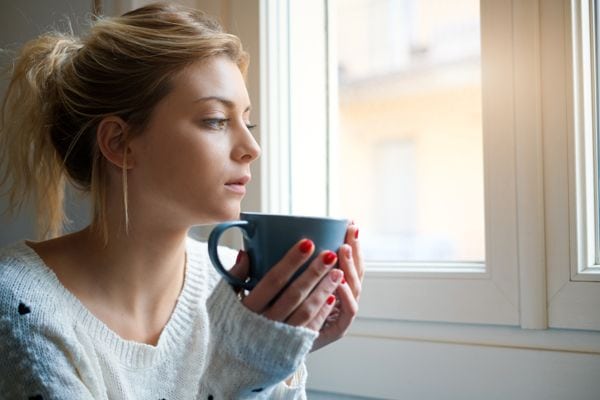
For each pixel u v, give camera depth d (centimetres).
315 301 54
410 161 105
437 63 100
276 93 102
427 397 85
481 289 82
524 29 79
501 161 81
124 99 64
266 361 54
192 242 83
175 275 73
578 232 76
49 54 73
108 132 66
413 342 87
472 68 96
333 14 112
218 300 57
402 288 88
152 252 69
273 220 53
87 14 108
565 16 77
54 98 72
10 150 78
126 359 67
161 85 62
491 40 82
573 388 76
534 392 78
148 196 65
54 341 60
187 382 71
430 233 103
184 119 62
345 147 112
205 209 63
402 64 105
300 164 107
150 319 72
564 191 77
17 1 120
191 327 74
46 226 79
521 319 79
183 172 62
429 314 86
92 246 70
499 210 81
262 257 55
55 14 113
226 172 63
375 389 90
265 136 100
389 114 107
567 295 76
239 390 56
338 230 54
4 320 60
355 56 111
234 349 56
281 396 66
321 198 111
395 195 107
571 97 77
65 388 57
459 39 97
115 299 69
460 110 98
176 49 62
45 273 66
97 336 65
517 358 79
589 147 78
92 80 67
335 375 93
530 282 78
